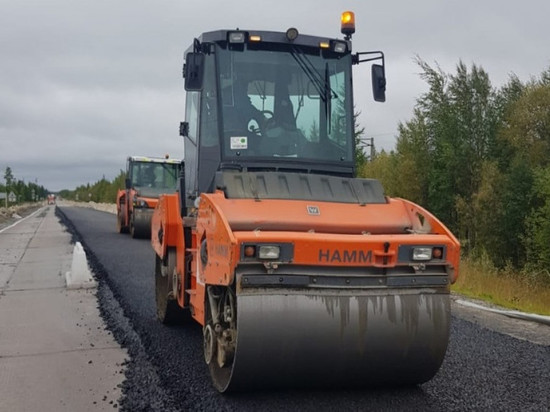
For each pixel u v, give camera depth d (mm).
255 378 4602
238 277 4398
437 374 5602
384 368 4758
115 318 8094
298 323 4469
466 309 9148
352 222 4965
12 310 8812
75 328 7617
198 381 5355
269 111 5746
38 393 5234
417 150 24781
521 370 5770
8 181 88812
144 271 12680
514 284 14664
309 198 5148
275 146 5688
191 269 6406
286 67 5859
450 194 23547
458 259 4793
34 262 15000
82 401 5027
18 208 70688
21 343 6895
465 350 6488
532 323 8156
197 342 6828
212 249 4852
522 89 23531
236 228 4688
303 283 4508
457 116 23500
